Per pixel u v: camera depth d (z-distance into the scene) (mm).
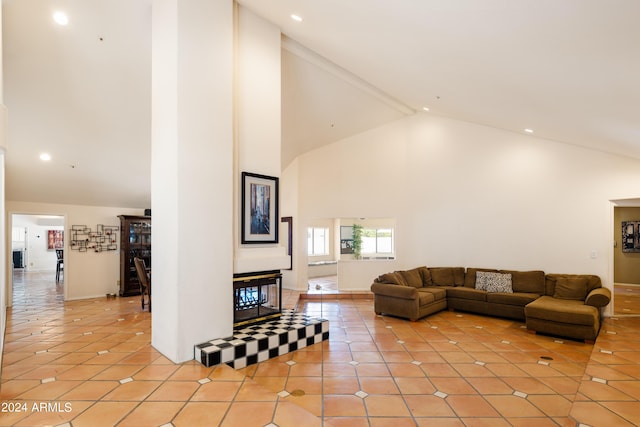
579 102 3549
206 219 3600
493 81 3803
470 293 6055
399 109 7121
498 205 6613
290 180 8312
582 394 2930
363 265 7855
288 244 8383
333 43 4328
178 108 3410
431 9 2584
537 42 2580
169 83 3518
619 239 8680
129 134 5535
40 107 4754
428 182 7410
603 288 5301
